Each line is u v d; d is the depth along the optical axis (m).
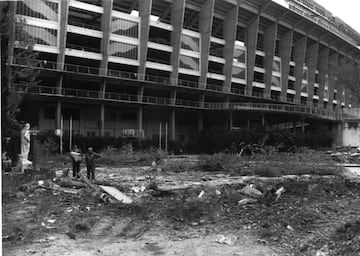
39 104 56.53
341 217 12.24
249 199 13.91
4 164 20.73
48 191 14.57
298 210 12.88
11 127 21.41
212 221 11.45
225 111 70.94
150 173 22.52
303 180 18.50
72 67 56.31
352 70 84.94
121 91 64.62
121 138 58.00
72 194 14.31
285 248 8.91
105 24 56.84
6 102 20.86
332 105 106.44
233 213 12.32
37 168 22.09
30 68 25.80
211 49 76.81
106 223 10.97
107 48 56.59
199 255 8.41
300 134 70.62
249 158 29.53
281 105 76.06
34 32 51.25
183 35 66.50
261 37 83.75
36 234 9.55
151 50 64.31
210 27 68.38
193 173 22.52
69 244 8.98
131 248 8.88
